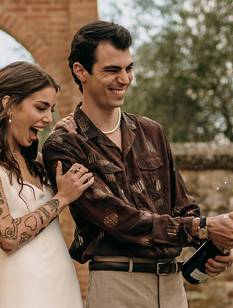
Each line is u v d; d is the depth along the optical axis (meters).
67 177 4.08
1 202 4.01
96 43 4.09
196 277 4.31
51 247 4.11
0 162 4.13
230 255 4.26
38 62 10.14
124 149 4.20
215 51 17.56
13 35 10.16
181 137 17.72
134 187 4.18
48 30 10.14
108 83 4.10
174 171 4.34
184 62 17.72
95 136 4.18
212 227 4.03
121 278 4.13
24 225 3.99
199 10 17.67
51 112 4.20
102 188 4.10
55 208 4.05
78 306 4.16
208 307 8.93
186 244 4.08
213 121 17.80
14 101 4.12
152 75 17.73
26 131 4.15
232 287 8.93
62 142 4.14
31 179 4.21
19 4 10.17
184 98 17.70
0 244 3.99
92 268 4.18
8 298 4.01
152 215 4.07
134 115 4.36
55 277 4.09
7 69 4.16
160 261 4.17
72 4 10.02
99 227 4.14
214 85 17.64
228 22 17.52
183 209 4.32
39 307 4.02
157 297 4.18
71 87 10.01
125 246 4.11
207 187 9.15
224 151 9.09
